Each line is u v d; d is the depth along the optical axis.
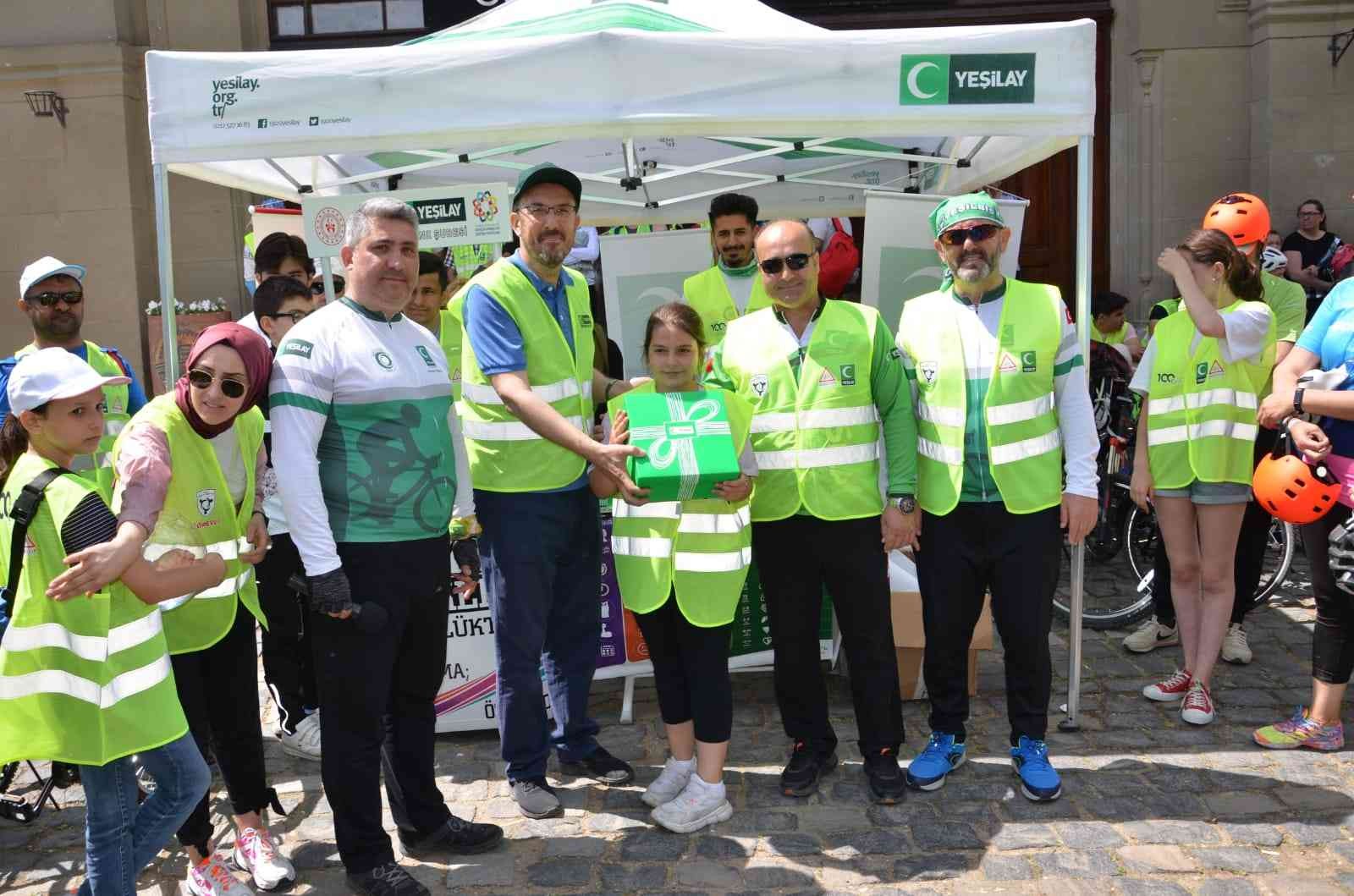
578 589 4.00
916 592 4.63
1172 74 8.61
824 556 3.80
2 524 2.77
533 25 4.49
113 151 8.75
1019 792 3.92
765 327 3.90
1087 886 3.34
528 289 3.71
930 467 3.90
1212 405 4.45
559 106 3.95
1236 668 5.04
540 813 3.85
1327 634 4.14
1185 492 4.56
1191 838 3.58
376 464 3.24
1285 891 3.28
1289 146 8.34
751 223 5.01
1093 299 7.76
